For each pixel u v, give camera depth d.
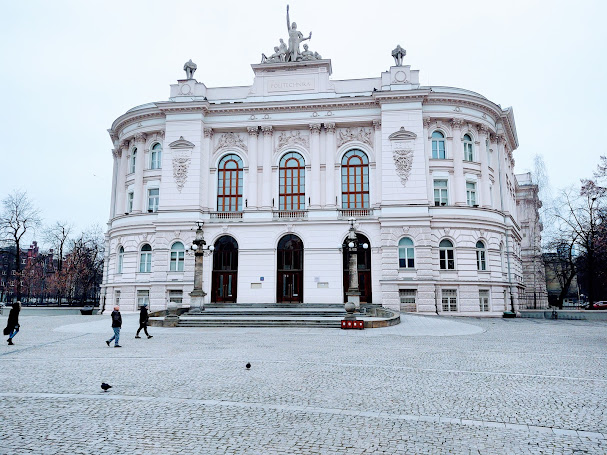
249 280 39.72
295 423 8.16
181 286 39.75
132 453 6.75
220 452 6.79
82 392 10.52
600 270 46.62
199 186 41.06
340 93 41.97
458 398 9.98
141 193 43.09
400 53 41.47
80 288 75.62
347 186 40.97
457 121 40.22
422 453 6.76
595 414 8.75
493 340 20.84
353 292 31.00
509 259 41.81
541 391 10.62
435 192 40.03
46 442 7.20
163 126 42.97
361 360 15.05
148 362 14.70
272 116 42.06
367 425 8.07
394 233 38.28
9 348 18.20
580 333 24.39
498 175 43.25
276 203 41.31
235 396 10.14
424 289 37.22
